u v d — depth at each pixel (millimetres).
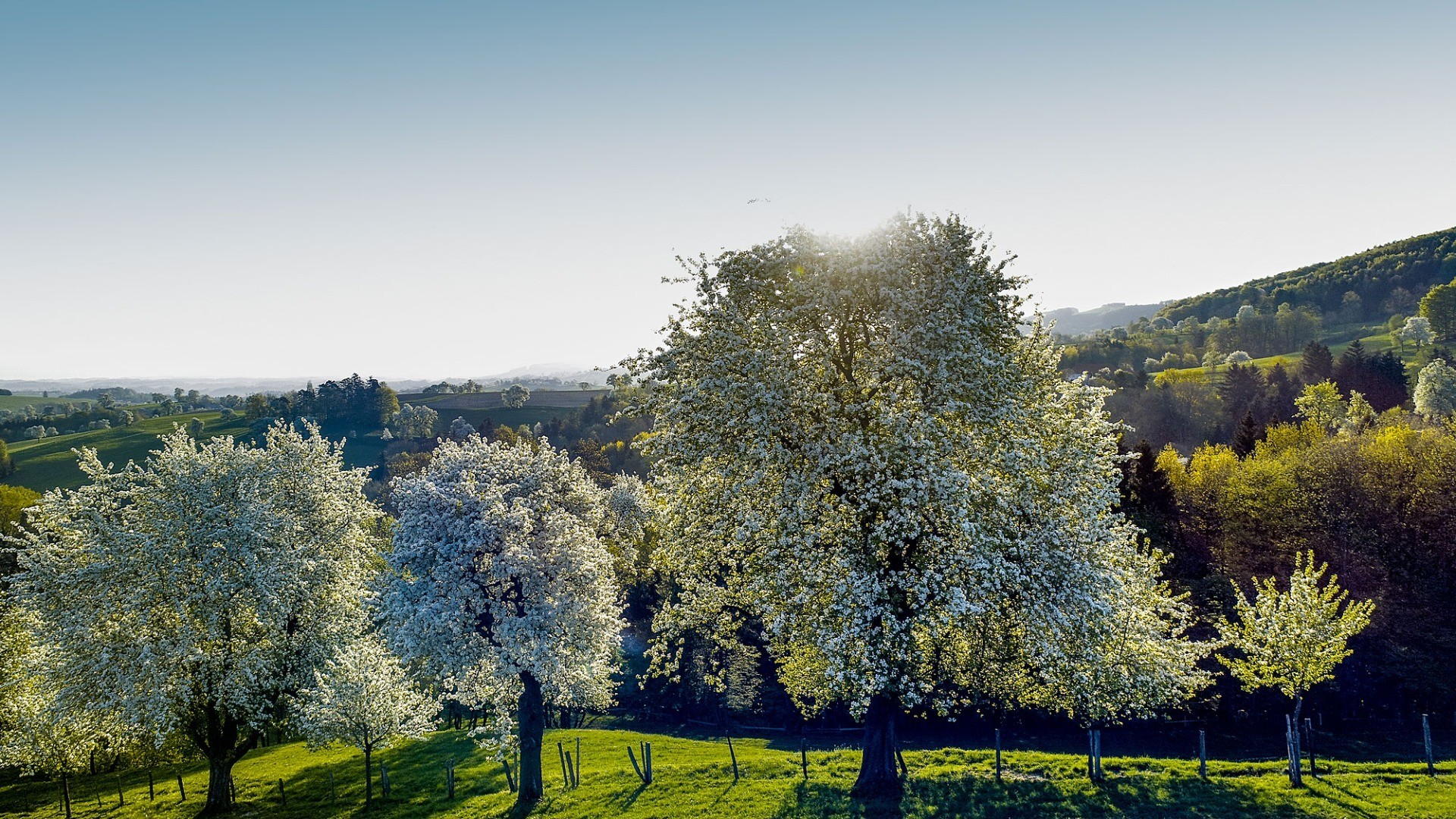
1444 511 62531
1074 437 25734
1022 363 25484
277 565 36094
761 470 23078
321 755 50281
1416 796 24375
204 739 37531
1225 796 24578
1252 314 199500
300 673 38094
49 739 39531
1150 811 23297
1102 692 26250
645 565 58375
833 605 21656
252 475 38688
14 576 34812
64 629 32938
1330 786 25672
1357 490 67812
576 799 30422
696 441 24531
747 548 24938
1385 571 63000
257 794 41688
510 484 32781
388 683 38031
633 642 84000
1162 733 56094
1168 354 187000
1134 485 67000
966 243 24344
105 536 34594
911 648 22734
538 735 31469
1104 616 22531
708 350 24766
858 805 24203
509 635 28734
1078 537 23719
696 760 43031
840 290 24203
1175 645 27969
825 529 23344
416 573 30156
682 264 26016
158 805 41344
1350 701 57594
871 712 25312
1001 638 26766
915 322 22906
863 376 24734
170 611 35438
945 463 21641
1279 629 33000
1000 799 24469
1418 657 56125
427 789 39375
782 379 22781
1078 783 26125
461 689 30953
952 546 22625
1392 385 124750
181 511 35969
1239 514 69625
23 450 176500
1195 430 134875
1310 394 113125
